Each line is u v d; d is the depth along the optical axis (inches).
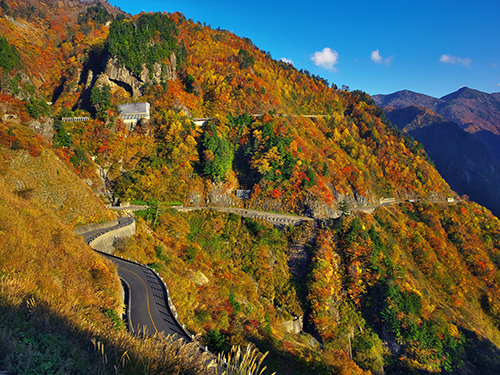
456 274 3147.1
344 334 2031.3
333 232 2536.9
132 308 919.0
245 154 3213.6
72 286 682.2
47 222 917.8
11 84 2135.8
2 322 320.8
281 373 1210.0
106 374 282.0
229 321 1395.2
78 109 3351.4
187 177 2824.8
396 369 1969.7
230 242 2465.6
